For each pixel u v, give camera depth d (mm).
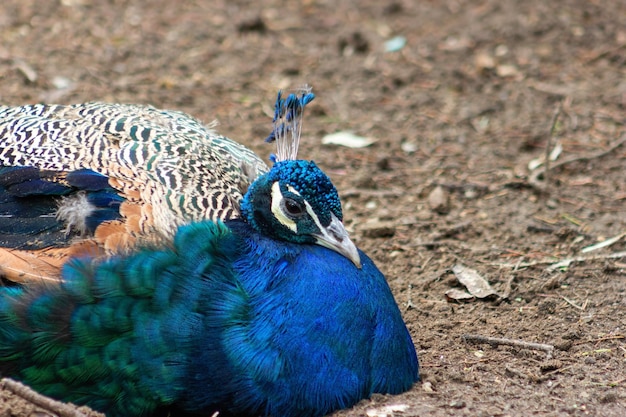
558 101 17453
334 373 8695
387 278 12242
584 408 9156
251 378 8617
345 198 14383
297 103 10273
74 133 10203
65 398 8930
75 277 8719
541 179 14945
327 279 8836
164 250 8828
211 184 9773
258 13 20891
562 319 11156
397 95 17859
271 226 9273
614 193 14562
